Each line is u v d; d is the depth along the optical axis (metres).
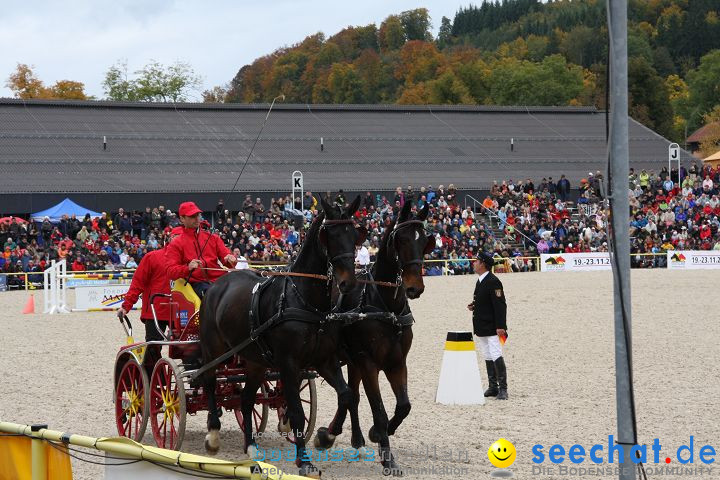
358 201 8.41
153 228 36.88
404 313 8.95
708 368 14.52
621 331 6.08
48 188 43.31
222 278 9.52
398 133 58.56
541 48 142.25
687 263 41.75
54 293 26.81
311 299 8.49
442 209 42.94
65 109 54.19
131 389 10.04
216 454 9.36
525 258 41.62
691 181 47.53
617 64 5.94
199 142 53.12
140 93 93.50
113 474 6.01
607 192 6.05
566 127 62.56
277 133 56.00
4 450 6.82
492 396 12.54
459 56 113.75
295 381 8.47
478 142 58.62
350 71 114.25
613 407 11.59
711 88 121.81
